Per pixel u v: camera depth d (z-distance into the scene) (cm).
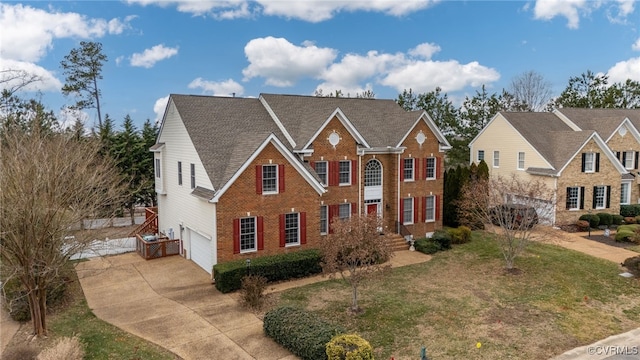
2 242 1325
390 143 2834
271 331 1432
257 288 1756
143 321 1609
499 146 3838
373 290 1922
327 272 1709
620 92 5909
